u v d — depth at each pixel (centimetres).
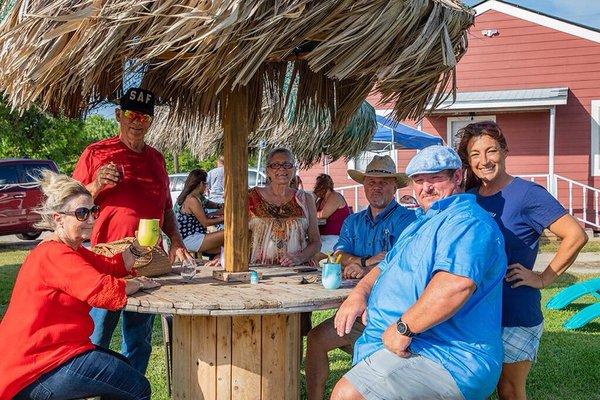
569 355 551
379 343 293
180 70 290
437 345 278
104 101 402
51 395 287
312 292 326
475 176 348
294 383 353
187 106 418
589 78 1540
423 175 299
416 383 274
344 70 270
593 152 1545
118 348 577
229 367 337
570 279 969
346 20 264
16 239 1727
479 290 281
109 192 392
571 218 320
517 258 328
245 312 297
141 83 396
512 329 325
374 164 417
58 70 274
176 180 1770
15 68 276
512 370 331
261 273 384
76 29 260
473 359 276
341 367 521
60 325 291
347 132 927
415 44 274
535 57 1569
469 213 280
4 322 293
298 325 359
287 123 458
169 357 447
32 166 1496
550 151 1484
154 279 362
